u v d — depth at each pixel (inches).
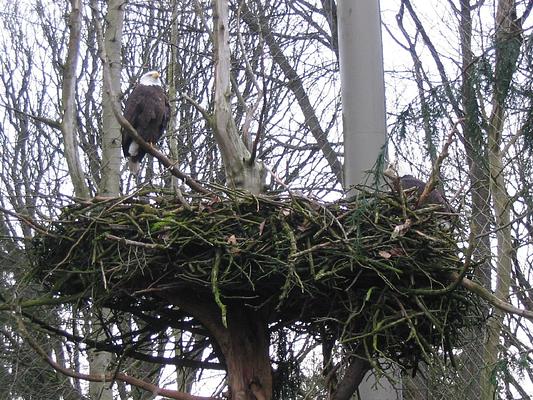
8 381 368.8
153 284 181.6
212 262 176.1
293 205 179.0
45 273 197.0
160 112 323.6
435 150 179.8
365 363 192.4
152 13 468.4
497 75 171.9
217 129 234.8
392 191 185.8
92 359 346.9
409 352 192.9
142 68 421.1
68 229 188.2
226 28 246.2
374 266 172.9
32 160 493.4
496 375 186.7
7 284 303.7
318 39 431.2
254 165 233.5
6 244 313.6
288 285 169.3
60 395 378.0
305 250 171.6
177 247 176.9
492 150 206.1
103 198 189.8
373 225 177.6
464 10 249.9
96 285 187.0
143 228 182.7
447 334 186.4
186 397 200.7
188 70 457.1
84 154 453.4
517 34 170.6
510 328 231.8
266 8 422.0
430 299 180.4
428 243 176.6
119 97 337.4
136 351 216.4
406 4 318.0
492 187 215.3
